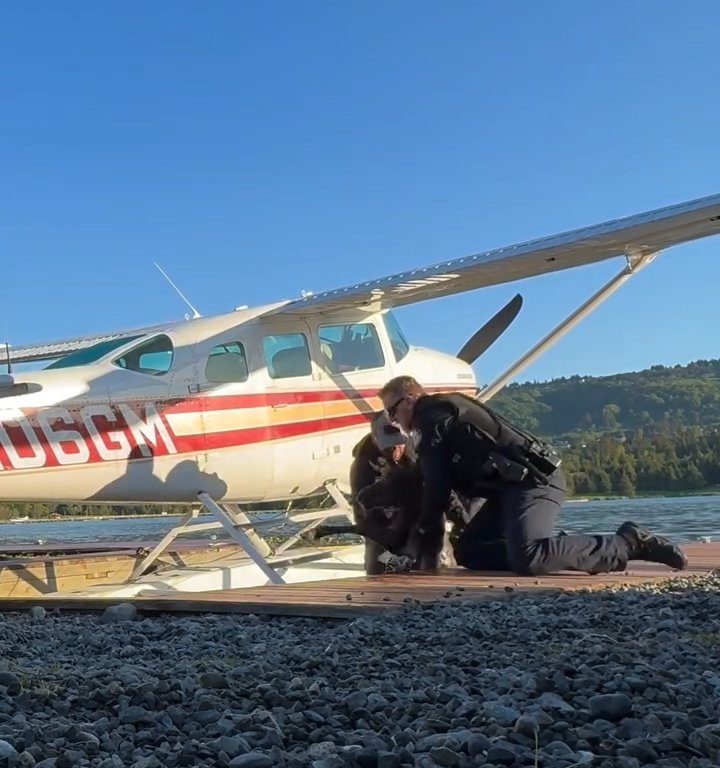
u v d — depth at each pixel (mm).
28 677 2941
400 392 6090
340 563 7957
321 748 2107
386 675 3029
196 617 4930
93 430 6504
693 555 6867
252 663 3305
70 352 7645
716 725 2178
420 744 2125
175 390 6879
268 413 7273
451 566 6676
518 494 5816
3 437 6184
